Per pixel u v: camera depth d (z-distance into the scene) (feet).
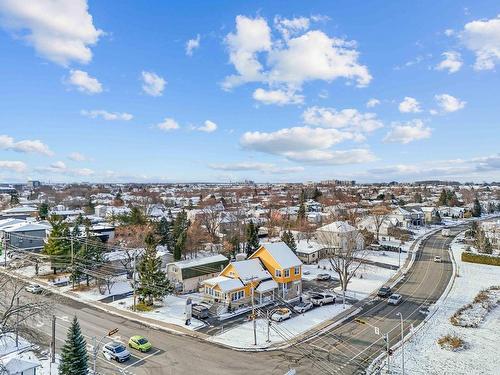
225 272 162.09
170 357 106.83
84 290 173.99
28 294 157.89
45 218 341.00
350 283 190.08
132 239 219.61
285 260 166.71
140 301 156.04
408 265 230.07
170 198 608.60
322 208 436.35
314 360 105.19
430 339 119.24
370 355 108.17
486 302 153.69
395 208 414.82
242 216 309.63
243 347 113.80
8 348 106.32
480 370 98.27
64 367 87.97
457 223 432.66
